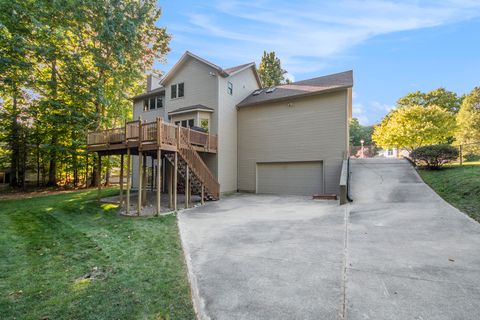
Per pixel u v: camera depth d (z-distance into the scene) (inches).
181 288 133.7
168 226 273.4
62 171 802.8
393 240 199.0
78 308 116.5
